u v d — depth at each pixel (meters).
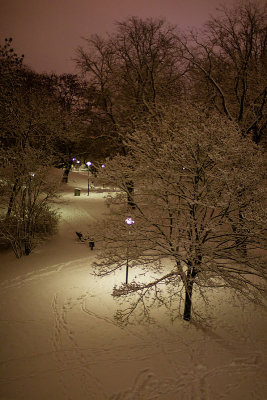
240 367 8.95
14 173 17.80
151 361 9.22
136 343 10.03
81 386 8.32
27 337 10.30
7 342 10.02
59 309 11.99
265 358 9.29
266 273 9.99
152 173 10.80
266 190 9.66
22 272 15.23
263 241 9.89
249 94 18.06
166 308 12.03
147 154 11.23
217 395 8.02
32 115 19.67
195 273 10.70
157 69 23.06
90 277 14.72
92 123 27.34
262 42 18.12
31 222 18.22
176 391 8.16
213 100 18.33
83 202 28.45
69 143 32.59
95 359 9.30
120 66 23.83
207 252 10.17
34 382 8.41
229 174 9.37
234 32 17.33
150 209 11.38
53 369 8.90
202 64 19.02
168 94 21.83
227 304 12.23
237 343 9.99
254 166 9.64
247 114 17.45
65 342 10.08
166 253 10.60
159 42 22.44
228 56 18.50
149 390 8.19
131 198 11.66
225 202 9.38
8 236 17.42
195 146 9.88
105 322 11.16
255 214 9.35
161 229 11.72
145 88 22.77
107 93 24.64
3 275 14.92
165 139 11.38
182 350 9.69
